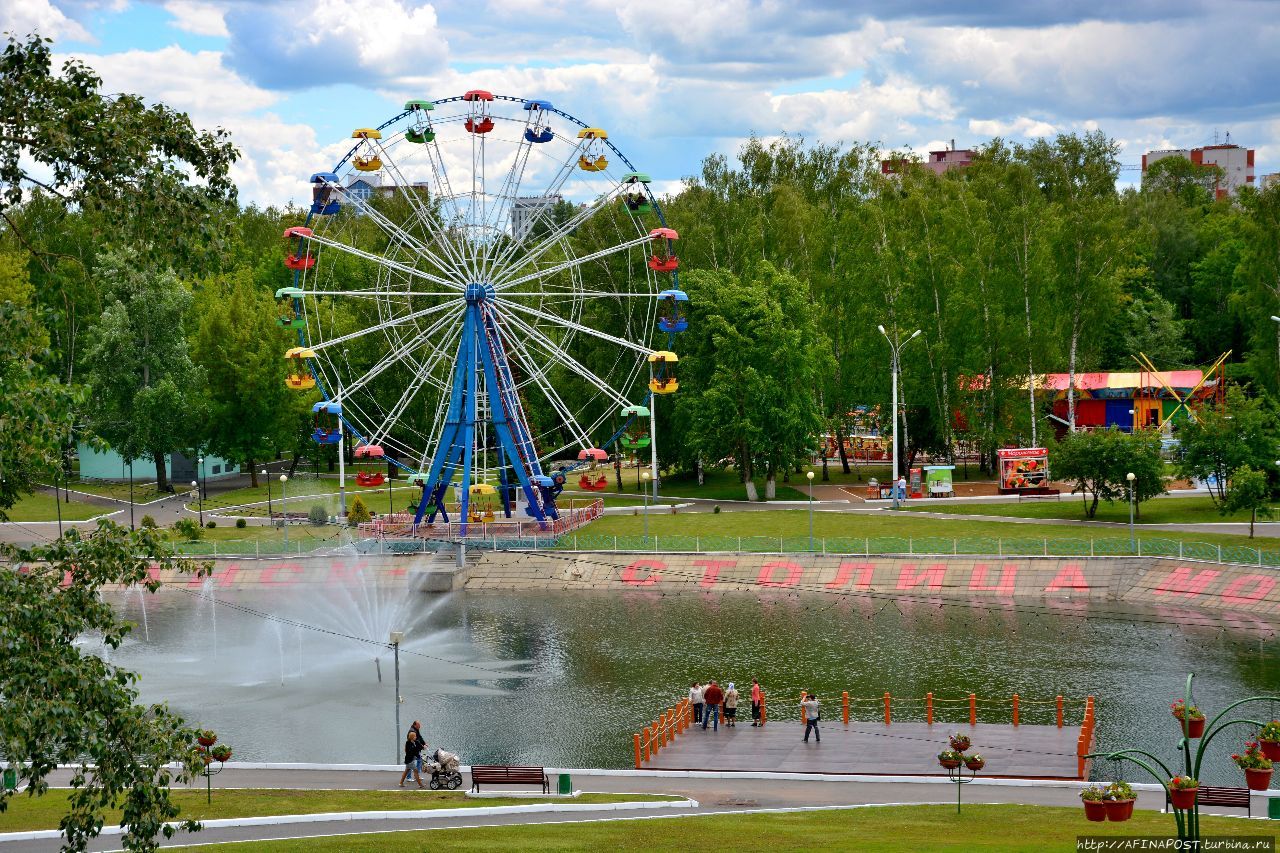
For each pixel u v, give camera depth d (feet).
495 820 136.87
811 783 161.99
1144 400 461.37
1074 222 427.33
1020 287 415.23
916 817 136.15
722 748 182.50
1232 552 285.43
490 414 355.36
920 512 360.69
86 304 439.63
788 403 388.37
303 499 423.64
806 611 287.69
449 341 357.20
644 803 146.10
